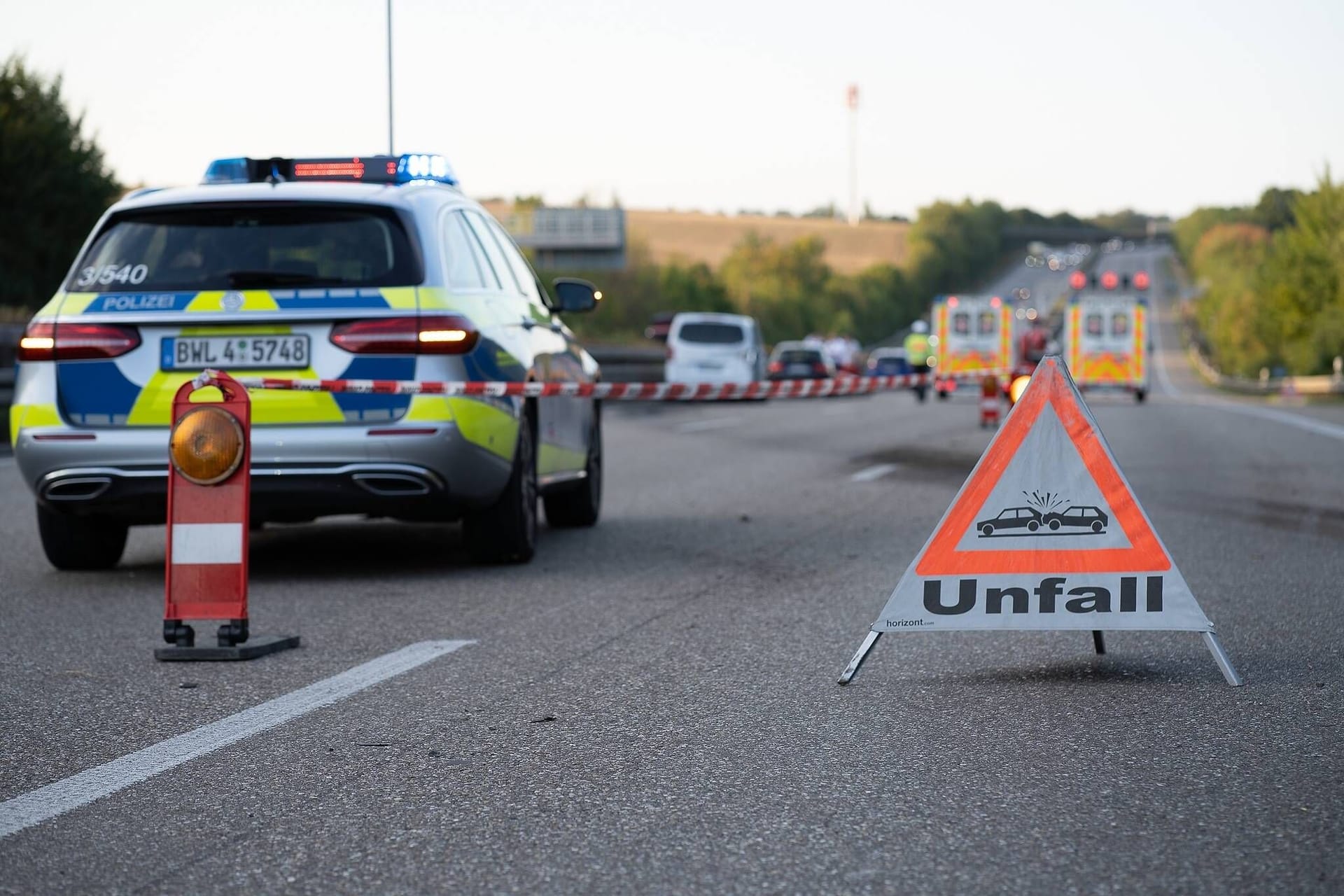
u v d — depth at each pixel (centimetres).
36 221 5272
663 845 551
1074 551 830
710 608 1069
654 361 7219
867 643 827
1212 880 510
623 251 12200
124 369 1146
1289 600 1092
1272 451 2675
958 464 2422
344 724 732
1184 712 750
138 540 1494
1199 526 1537
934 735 707
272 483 1131
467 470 1165
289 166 1276
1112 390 5947
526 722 735
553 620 1017
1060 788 620
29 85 5388
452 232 1237
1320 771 641
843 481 2105
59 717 748
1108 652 901
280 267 1152
